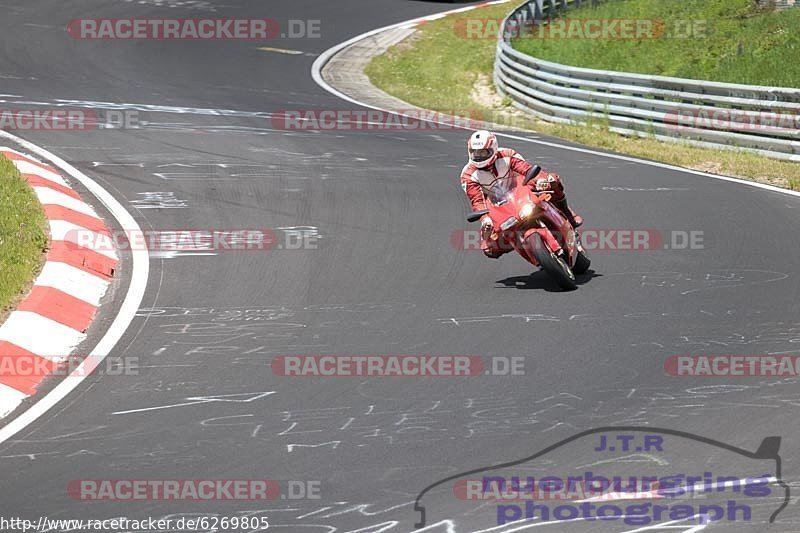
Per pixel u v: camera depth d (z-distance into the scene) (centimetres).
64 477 2269
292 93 8444
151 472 2283
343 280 3697
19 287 3388
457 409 2580
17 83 7812
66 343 3105
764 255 3916
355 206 4728
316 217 4534
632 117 7175
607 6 11262
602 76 7431
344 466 2284
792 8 9888
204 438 2447
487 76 9988
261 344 3072
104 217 4419
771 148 6244
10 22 10469
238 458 2338
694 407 2548
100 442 2441
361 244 4141
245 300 3481
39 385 2808
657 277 3672
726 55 9281
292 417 2555
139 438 2456
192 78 8719
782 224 4391
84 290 3506
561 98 7750
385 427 2484
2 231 3816
